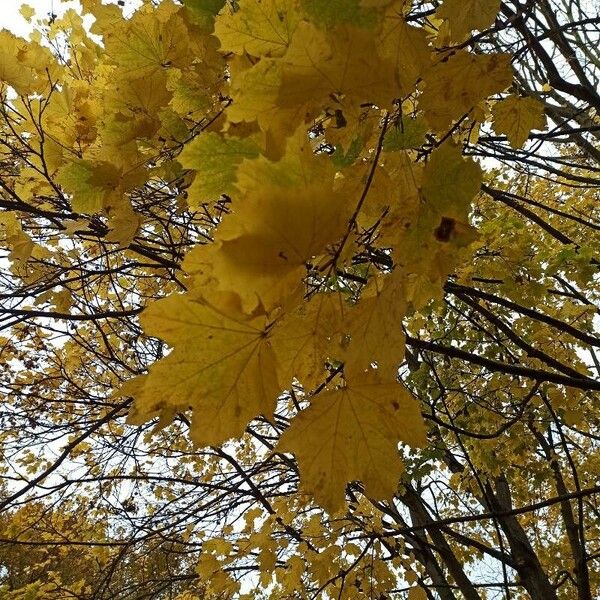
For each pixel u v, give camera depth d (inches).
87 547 163.5
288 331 23.7
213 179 24.6
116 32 36.1
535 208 161.8
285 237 20.9
